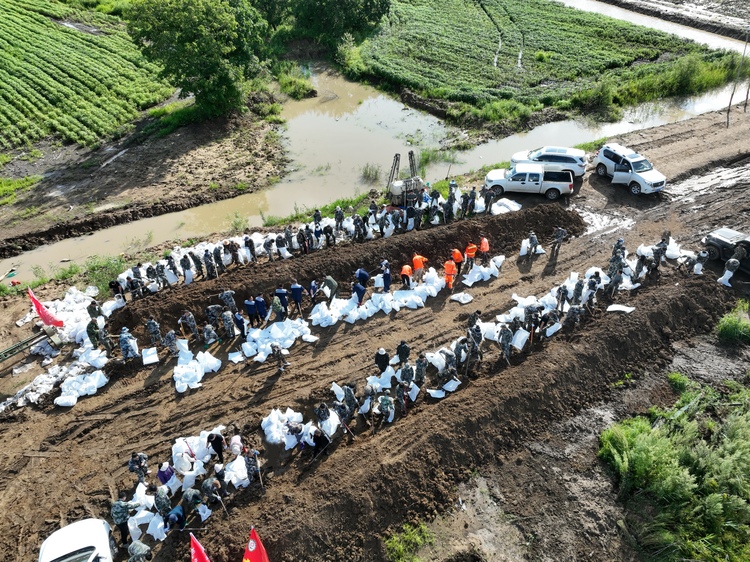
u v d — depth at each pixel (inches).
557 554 549.0
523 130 1466.5
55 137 1438.2
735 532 561.9
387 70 1769.2
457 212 1065.5
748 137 1338.6
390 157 1347.2
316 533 551.8
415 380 710.5
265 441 655.1
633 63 1811.0
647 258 888.9
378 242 958.4
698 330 816.3
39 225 1092.5
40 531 570.3
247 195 1206.9
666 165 1229.1
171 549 548.4
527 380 702.5
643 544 554.9
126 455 643.5
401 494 589.3
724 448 617.6
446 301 867.4
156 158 1332.4
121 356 769.6
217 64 1417.3
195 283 878.4
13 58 1764.3
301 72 1866.4
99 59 1824.6
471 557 546.0
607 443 636.1
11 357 781.3
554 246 975.0
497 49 1940.2
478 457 635.5
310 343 792.9
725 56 1744.6
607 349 755.4
